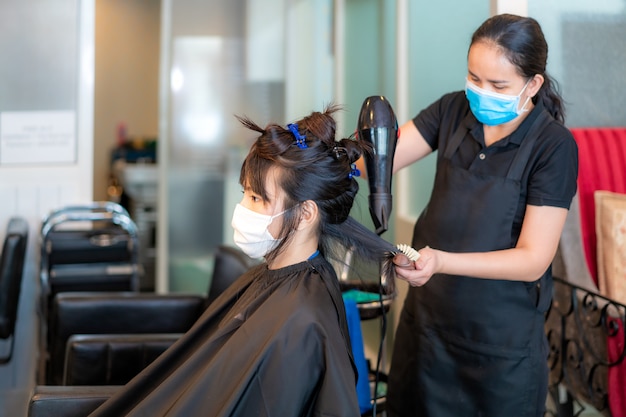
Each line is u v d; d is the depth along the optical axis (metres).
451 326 1.83
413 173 3.08
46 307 3.27
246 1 4.14
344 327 1.47
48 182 3.76
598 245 2.37
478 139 1.82
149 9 6.22
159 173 4.14
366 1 3.64
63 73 3.74
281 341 1.34
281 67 4.20
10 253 2.94
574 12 2.50
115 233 3.45
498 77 1.65
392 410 2.00
